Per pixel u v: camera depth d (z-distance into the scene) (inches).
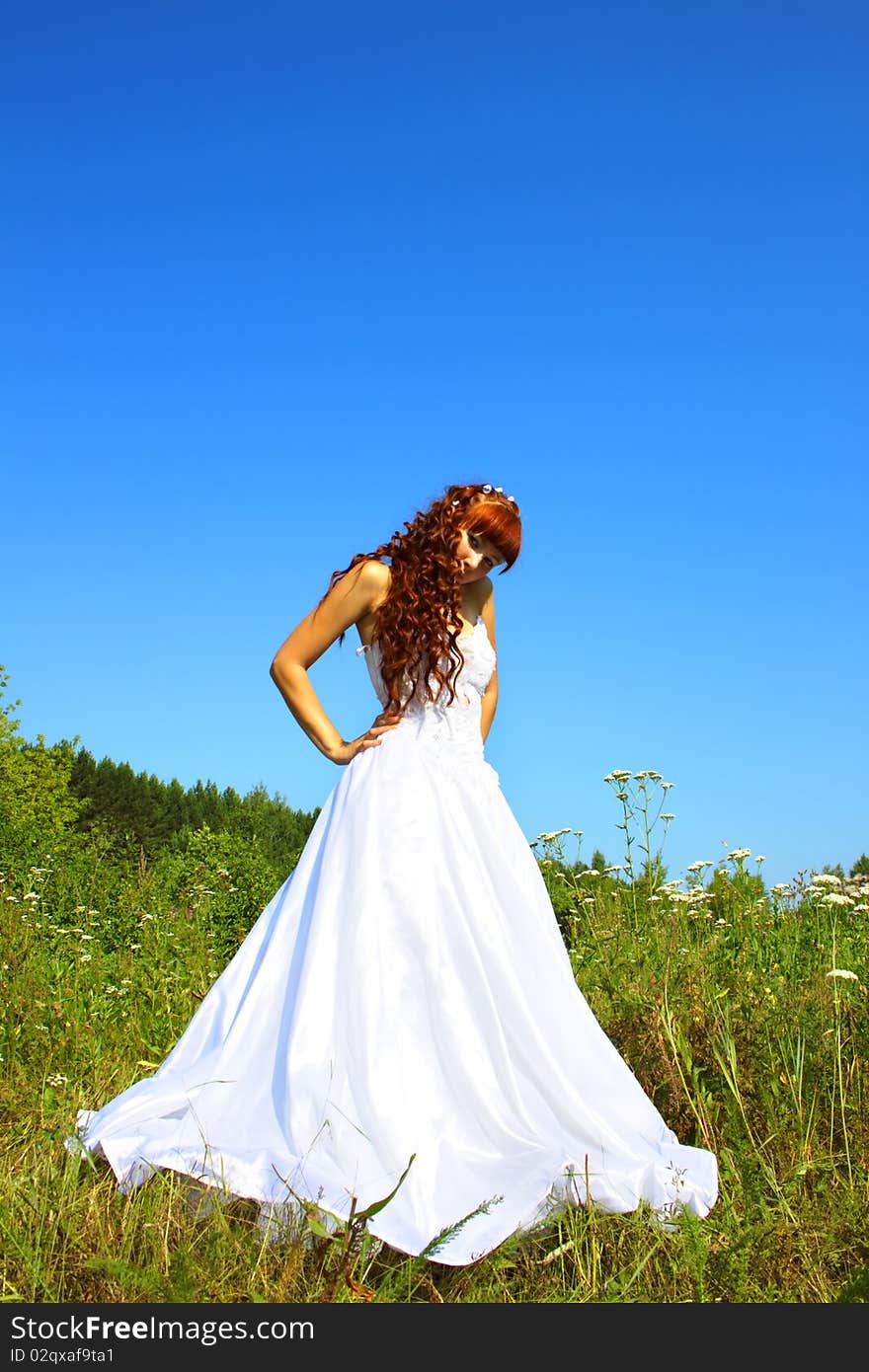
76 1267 88.2
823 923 222.7
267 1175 100.4
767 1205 107.7
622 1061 125.5
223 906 290.0
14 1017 179.2
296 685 132.4
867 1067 137.2
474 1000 115.6
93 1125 112.1
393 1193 89.4
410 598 128.7
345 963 114.0
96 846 441.7
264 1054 114.0
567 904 223.1
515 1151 108.1
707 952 204.5
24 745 1786.4
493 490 134.6
